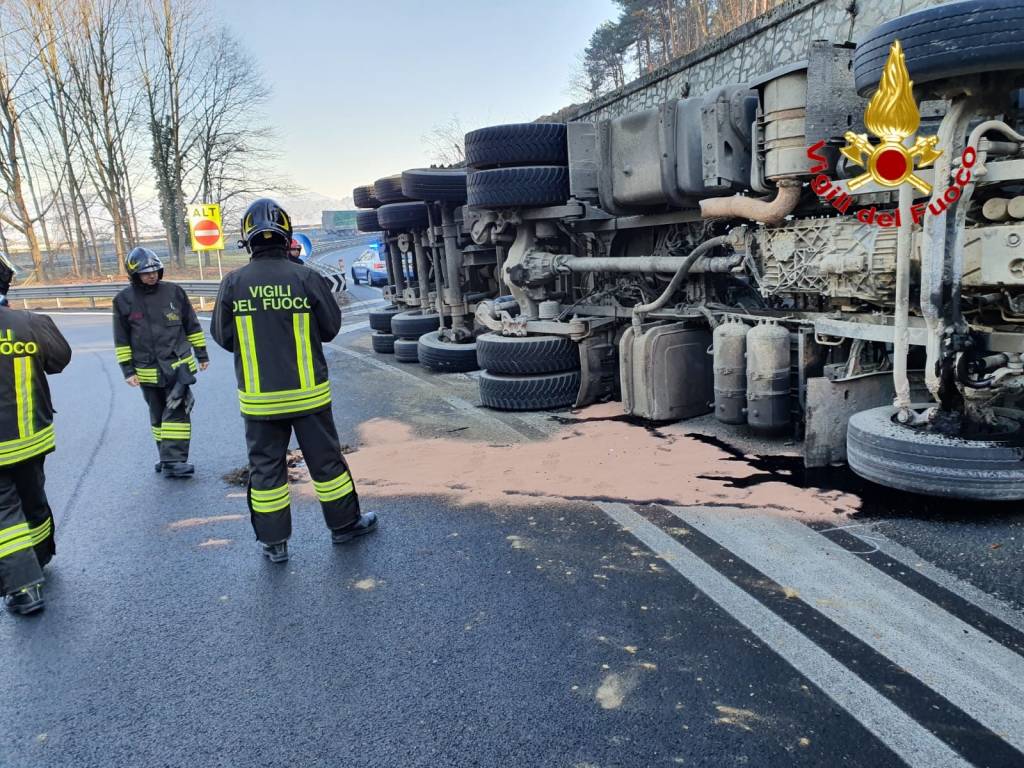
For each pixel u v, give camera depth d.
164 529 4.65
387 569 3.79
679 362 6.15
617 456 5.30
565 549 3.84
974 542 3.52
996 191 3.79
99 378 11.43
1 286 3.86
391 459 5.72
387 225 11.16
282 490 3.97
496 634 3.08
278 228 3.88
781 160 4.55
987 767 2.14
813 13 7.15
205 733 2.58
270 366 3.81
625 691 2.62
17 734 2.64
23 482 3.92
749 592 3.24
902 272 3.80
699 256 5.71
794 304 5.34
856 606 3.05
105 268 40.75
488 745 2.40
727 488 4.47
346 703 2.69
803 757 2.24
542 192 6.87
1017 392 3.81
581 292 7.91
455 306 9.98
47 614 3.57
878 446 3.90
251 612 3.44
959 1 3.21
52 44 33.38
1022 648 2.70
